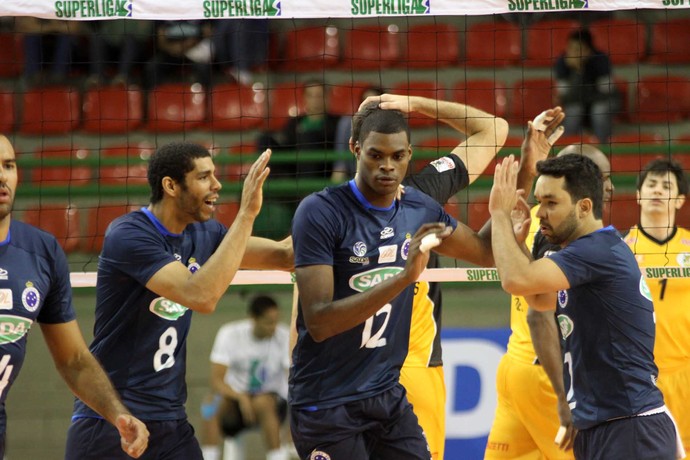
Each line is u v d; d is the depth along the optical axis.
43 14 18.75
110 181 36.66
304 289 14.19
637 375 14.65
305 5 18.58
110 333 15.46
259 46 39.91
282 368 25.50
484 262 15.94
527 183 16.47
